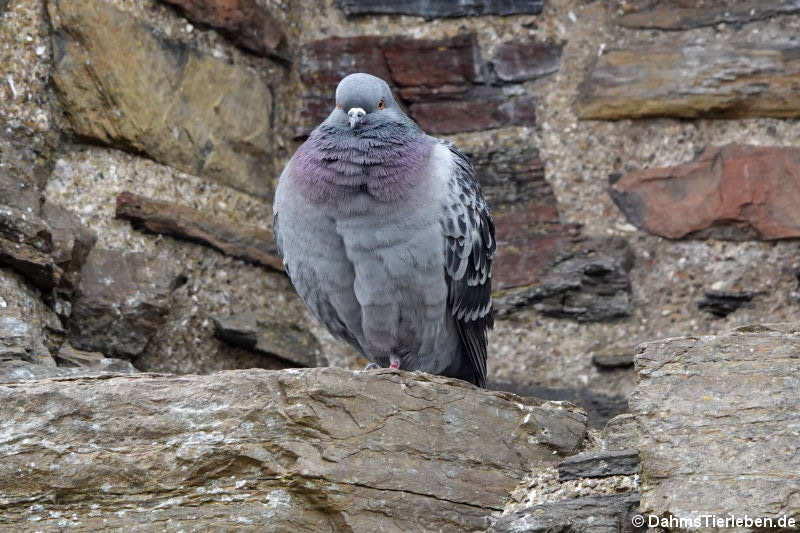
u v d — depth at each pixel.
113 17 10.50
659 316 11.22
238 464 7.19
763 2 11.52
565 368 11.24
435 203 8.48
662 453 6.87
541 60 12.03
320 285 8.82
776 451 6.73
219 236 11.07
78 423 7.19
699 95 11.42
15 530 6.97
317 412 7.30
